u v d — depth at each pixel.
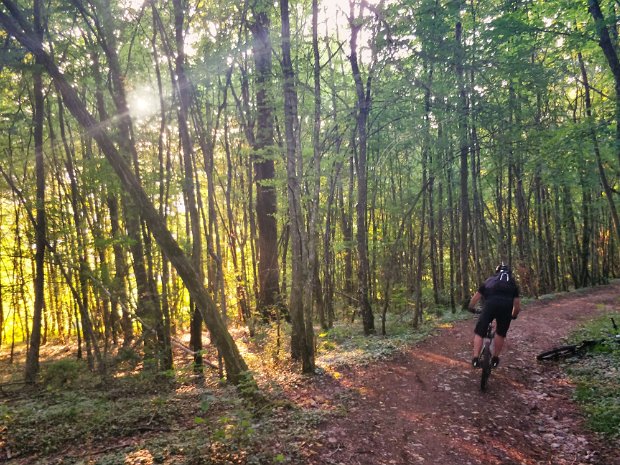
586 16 10.68
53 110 13.30
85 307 10.39
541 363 7.74
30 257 10.66
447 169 16.28
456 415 5.56
